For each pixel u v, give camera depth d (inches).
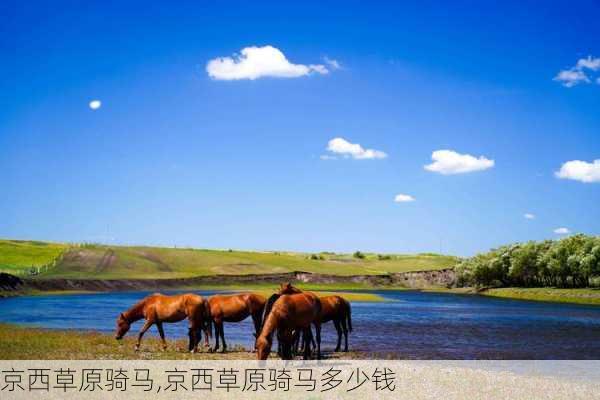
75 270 4741.6
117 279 4547.2
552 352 1154.0
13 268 4520.2
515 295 4468.5
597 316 2272.4
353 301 3235.7
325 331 1519.4
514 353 1136.2
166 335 1347.2
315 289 5182.1
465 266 5521.7
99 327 1561.3
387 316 2126.0
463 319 2028.8
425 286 6505.9
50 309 2357.3
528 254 4726.9
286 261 6815.9
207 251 6776.6
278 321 815.7
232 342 1218.6
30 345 981.2
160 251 6245.1
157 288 4586.6
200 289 4618.6
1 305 2623.0
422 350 1160.2
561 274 4439.0
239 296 1020.5
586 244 4205.2
